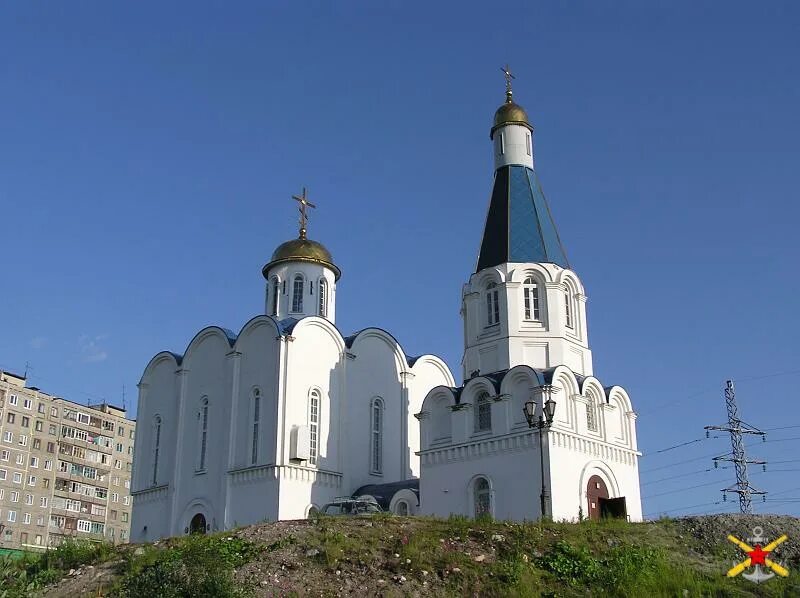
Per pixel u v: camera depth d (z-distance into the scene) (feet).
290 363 146.30
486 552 85.66
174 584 72.38
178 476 155.02
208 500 148.56
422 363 170.81
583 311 144.87
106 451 315.58
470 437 133.08
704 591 77.10
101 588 83.76
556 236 148.97
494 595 77.82
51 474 293.43
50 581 89.04
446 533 90.02
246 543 87.61
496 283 142.31
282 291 168.35
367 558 83.05
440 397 139.64
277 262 169.89
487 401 133.80
